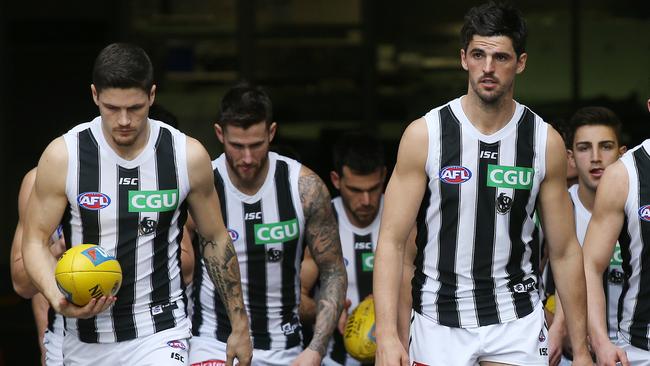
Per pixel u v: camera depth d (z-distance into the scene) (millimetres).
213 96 29969
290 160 15531
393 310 12617
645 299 13867
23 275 14516
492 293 12781
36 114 29328
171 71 29844
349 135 17344
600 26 29578
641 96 29594
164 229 12727
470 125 12484
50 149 12414
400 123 30156
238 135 14367
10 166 29188
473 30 12102
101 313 12719
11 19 29203
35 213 12461
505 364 12812
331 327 15133
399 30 30047
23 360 22984
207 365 15023
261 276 15352
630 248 13828
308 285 16953
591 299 13891
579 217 16141
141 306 12781
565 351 16672
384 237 12750
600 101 29703
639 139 29500
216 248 13289
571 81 29750
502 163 12492
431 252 12875
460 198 12539
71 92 29453
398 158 12719
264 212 15203
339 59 30188
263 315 15461
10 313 24828
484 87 12070
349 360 17188
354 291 17594
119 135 11953
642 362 14000
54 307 11938
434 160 12539
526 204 12641
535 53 29797
